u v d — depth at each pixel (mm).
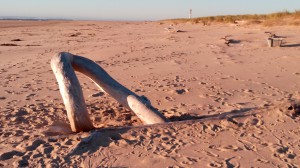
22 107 3297
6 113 3094
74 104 2506
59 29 18125
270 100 3334
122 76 4688
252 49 6961
